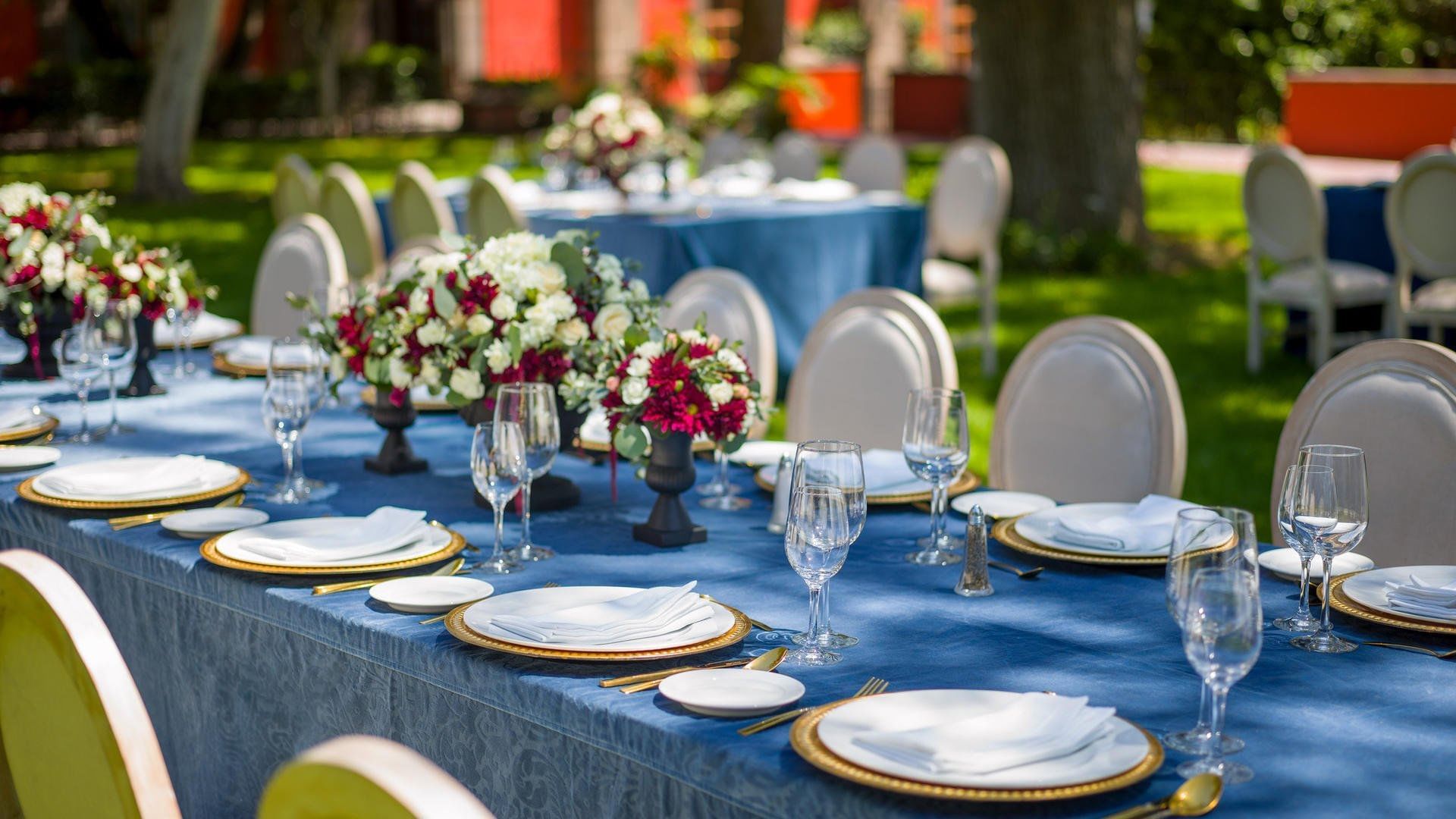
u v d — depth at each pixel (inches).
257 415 138.2
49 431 127.3
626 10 976.3
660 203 296.0
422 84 1091.3
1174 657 76.1
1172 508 97.6
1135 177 442.0
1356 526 78.0
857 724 63.8
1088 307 367.2
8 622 65.0
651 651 73.9
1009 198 442.3
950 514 106.3
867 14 988.6
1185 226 510.6
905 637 79.1
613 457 108.8
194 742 96.1
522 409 91.4
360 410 141.4
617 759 68.4
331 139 956.0
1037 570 91.1
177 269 150.0
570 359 103.7
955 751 59.9
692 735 64.7
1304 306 276.2
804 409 140.6
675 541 97.1
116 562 97.0
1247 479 222.7
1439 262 246.7
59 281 146.8
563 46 1015.6
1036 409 126.6
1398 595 81.9
